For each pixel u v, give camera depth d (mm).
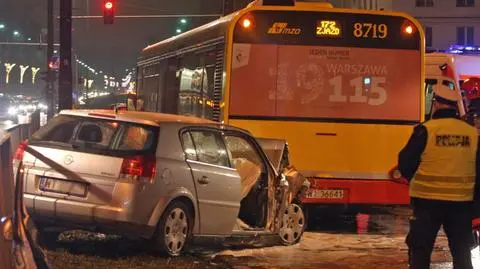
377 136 10859
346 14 10820
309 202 10703
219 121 10766
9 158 4418
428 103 14844
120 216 7617
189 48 12922
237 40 10625
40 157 8078
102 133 8117
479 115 10992
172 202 8031
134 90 19391
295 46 10719
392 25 10906
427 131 5965
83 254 7996
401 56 10930
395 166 10875
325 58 10773
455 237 6047
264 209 9367
